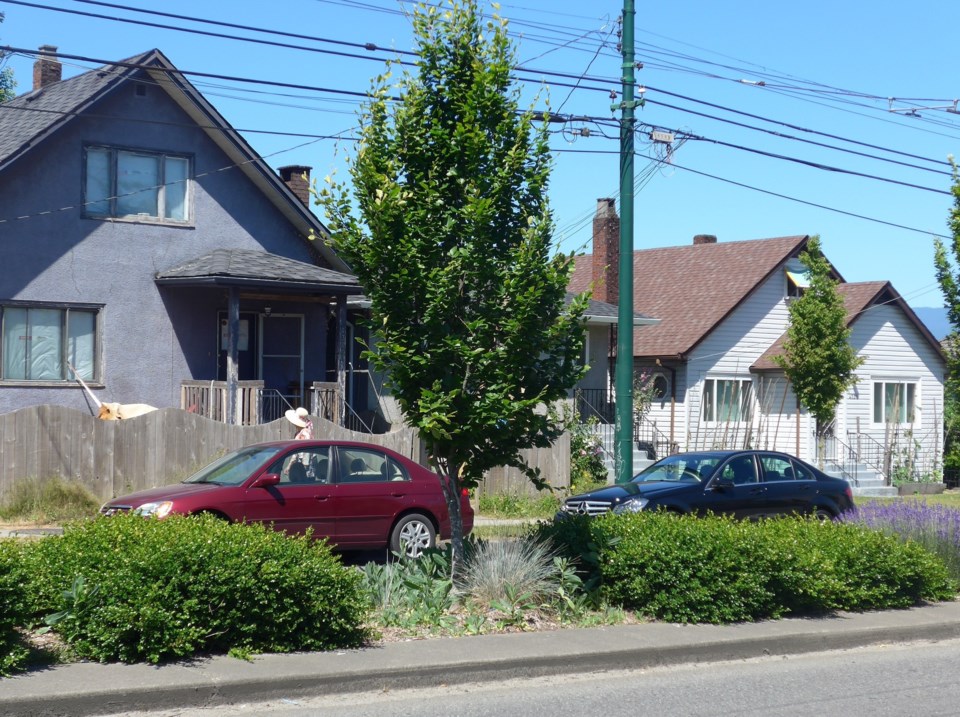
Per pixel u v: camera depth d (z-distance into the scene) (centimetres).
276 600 861
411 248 983
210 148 2322
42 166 2112
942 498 2973
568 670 908
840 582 1142
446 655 878
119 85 2173
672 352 3036
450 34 1052
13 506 1716
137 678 755
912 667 986
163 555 827
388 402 2664
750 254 3394
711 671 948
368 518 1384
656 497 1522
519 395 1023
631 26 1703
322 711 768
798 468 1691
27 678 743
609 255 3231
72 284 2144
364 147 1025
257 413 2119
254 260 2231
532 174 1044
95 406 2156
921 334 3488
